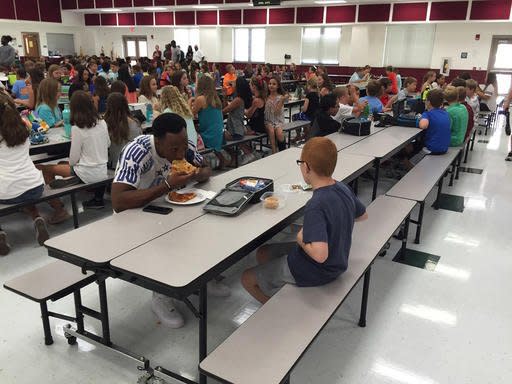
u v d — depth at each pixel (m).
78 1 16.45
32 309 2.48
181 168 2.12
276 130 5.69
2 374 1.98
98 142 3.43
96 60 10.48
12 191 2.90
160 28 16.94
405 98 6.32
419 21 11.70
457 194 4.62
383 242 2.39
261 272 2.09
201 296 1.74
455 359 2.15
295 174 2.81
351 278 2.00
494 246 3.40
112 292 2.67
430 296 2.70
